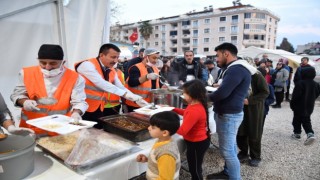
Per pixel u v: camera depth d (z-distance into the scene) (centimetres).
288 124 548
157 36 6228
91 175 122
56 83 169
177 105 251
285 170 312
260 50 1423
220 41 5200
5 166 100
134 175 149
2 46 247
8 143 116
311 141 400
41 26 270
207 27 5316
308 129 409
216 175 271
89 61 224
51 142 150
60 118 153
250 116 301
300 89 409
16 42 255
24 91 167
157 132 141
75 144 146
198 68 457
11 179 104
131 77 291
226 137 225
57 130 131
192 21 5528
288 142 424
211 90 279
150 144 168
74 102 172
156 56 307
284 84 730
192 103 194
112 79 241
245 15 4941
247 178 288
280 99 743
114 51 225
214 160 330
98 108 231
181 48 5831
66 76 172
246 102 287
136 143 167
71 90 173
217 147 365
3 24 244
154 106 229
